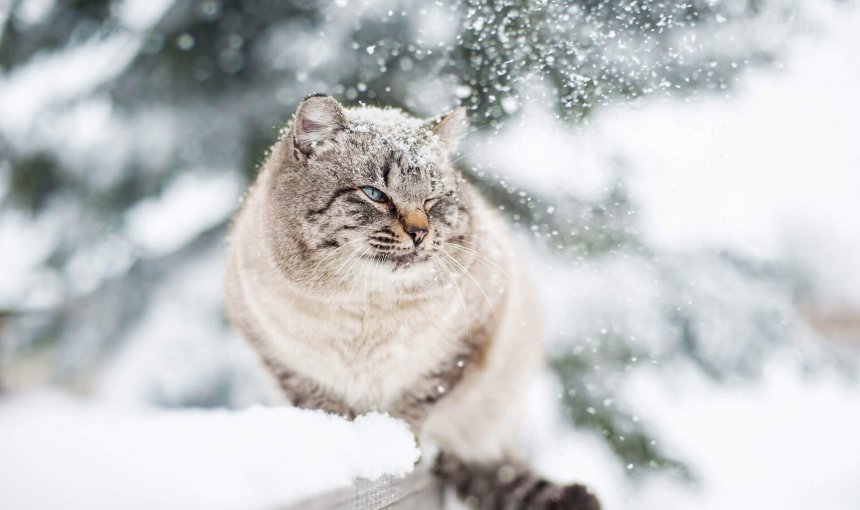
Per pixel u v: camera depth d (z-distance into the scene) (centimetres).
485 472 142
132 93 185
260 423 108
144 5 195
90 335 203
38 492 85
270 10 181
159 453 99
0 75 195
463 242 127
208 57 184
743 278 178
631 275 161
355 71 160
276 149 129
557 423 167
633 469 169
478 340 129
